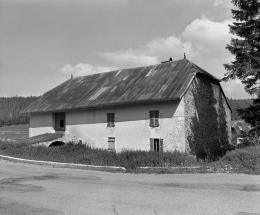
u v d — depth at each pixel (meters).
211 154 20.80
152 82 21.55
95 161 15.77
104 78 27.36
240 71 17.08
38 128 28.44
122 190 8.83
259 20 17.38
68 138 25.14
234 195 7.66
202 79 21.19
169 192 8.33
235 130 41.28
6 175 12.36
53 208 7.04
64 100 26.86
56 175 12.18
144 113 20.09
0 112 123.50
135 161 14.20
